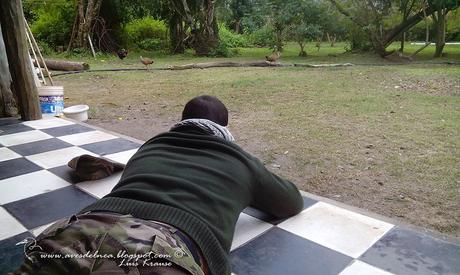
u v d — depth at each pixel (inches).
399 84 304.0
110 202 47.5
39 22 673.0
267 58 470.9
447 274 67.2
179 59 600.4
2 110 186.7
